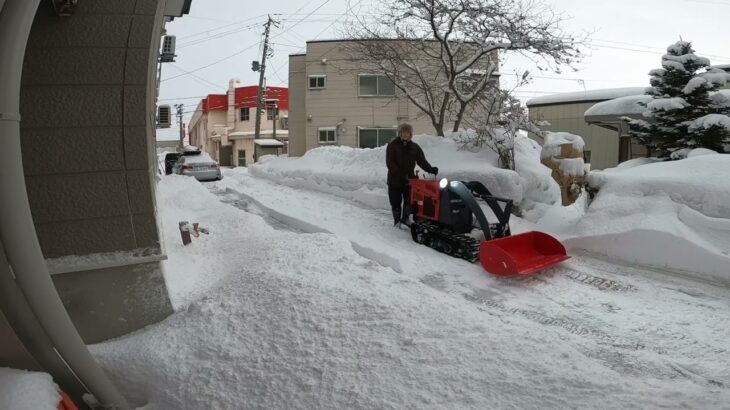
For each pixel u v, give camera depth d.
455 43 11.16
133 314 4.13
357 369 3.19
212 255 6.07
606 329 4.04
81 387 2.86
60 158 3.72
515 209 7.90
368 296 4.02
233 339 3.62
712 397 2.74
